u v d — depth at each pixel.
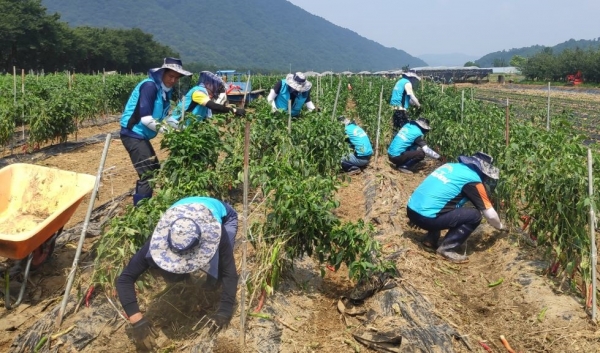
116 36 86.19
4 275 5.86
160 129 7.73
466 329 5.29
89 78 23.81
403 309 5.39
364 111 16.02
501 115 10.80
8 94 14.61
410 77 13.55
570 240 5.70
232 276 4.52
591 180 5.34
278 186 5.47
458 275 6.59
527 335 5.20
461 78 60.72
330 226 5.45
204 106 8.76
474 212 6.87
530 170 6.79
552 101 30.94
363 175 11.12
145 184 7.16
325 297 5.88
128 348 4.74
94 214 8.02
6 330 5.13
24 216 6.18
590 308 5.48
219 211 4.68
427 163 12.30
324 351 4.91
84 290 5.26
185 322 5.04
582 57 56.84
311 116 9.65
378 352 4.91
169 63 7.09
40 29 62.16
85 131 17.27
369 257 5.63
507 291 6.04
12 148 12.45
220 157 11.90
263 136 8.61
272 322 5.05
